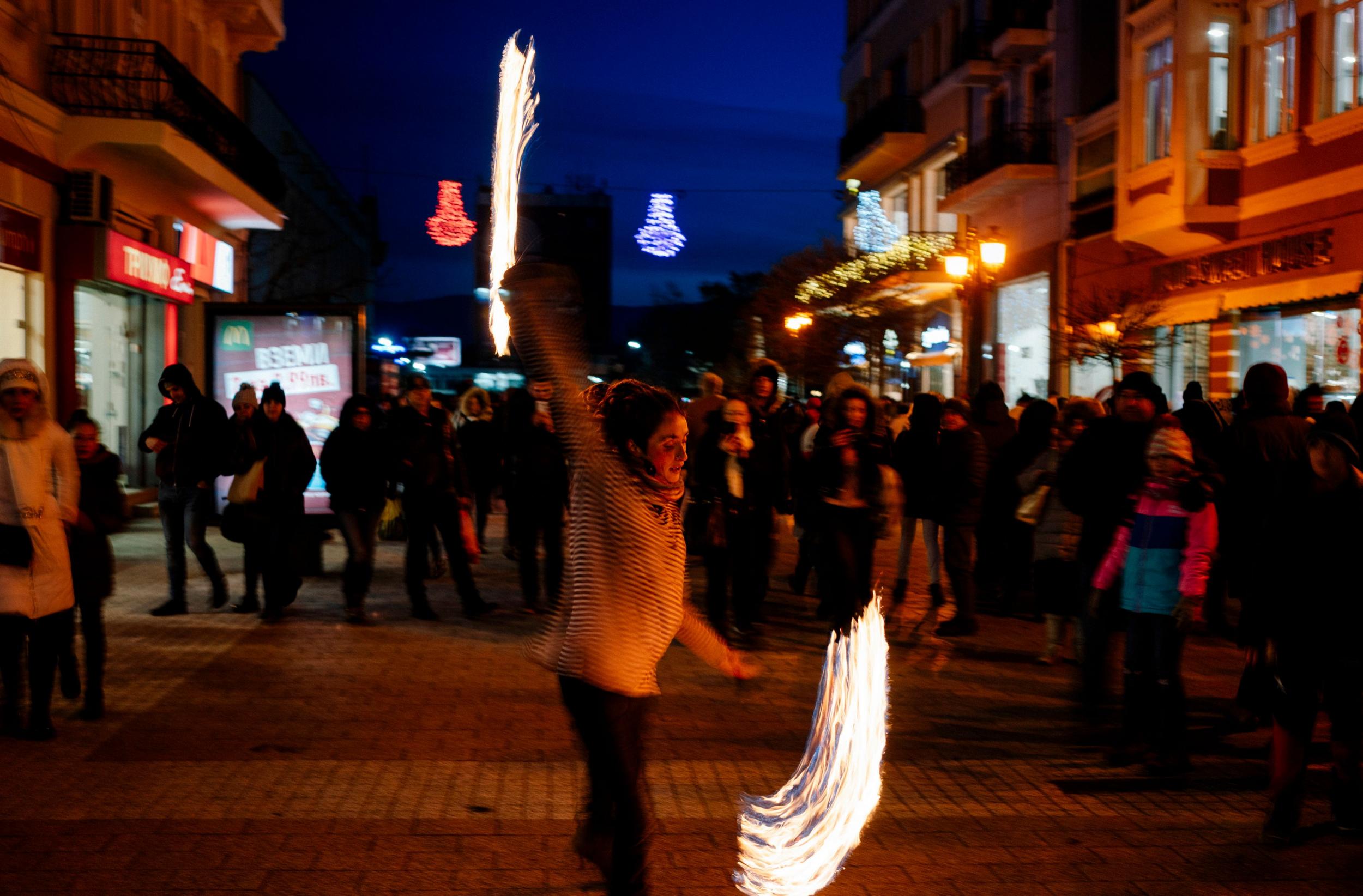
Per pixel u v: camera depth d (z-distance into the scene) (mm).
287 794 5707
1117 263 23328
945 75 33688
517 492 10602
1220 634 10195
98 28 17953
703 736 6902
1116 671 8883
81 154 16984
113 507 7062
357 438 10023
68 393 16734
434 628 9977
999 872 4926
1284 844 5246
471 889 4609
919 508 10750
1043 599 8945
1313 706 5215
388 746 6535
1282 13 18375
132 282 17844
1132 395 7043
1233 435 7555
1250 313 19297
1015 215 28109
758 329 34969
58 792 5676
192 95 18797
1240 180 19281
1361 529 5168
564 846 5066
